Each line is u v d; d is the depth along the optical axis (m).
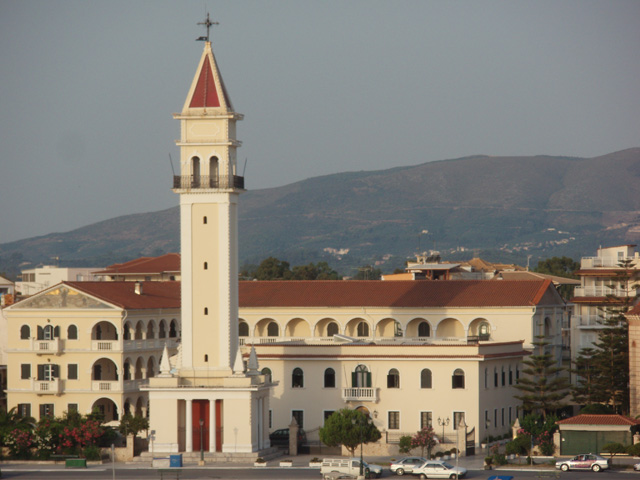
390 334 180.88
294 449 145.75
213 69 144.25
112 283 179.12
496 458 133.75
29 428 147.25
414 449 141.62
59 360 167.38
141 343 171.50
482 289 179.00
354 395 154.00
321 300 183.50
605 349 160.88
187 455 139.50
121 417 159.50
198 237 142.50
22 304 168.25
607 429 138.00
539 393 157.88
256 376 142.88
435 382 151.25
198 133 142.88
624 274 173.12
